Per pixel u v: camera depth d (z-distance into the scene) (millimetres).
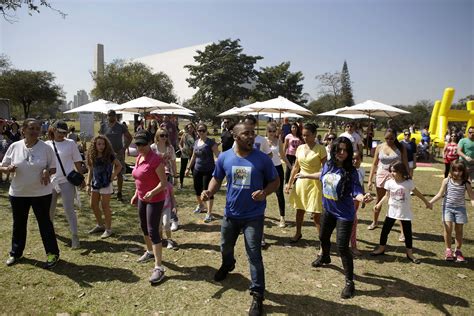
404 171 4871
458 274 4477
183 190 9242
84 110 14367
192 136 9578
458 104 55438
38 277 4184
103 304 3648
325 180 4074
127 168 10547
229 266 4129
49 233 4453
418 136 21125
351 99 66875
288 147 8031
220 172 3863
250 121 3639
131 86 51125
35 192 4371
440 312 3627
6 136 9961
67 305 3613
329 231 4344
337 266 4656
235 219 3699
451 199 4891
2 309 3514
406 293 3994
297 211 5422
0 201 7539
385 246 5230
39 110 70375
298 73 62281
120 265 4547
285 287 4078
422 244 5547
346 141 3939
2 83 48781
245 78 56000
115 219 6480
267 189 3627
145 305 3646
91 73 53250
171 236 5684
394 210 4930
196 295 3852
